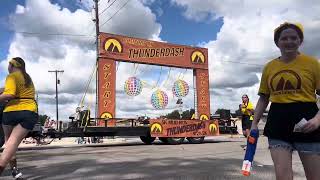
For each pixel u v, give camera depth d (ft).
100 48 64.64
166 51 70.90
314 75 12.80
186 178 26.68
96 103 64.28
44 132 60.34
